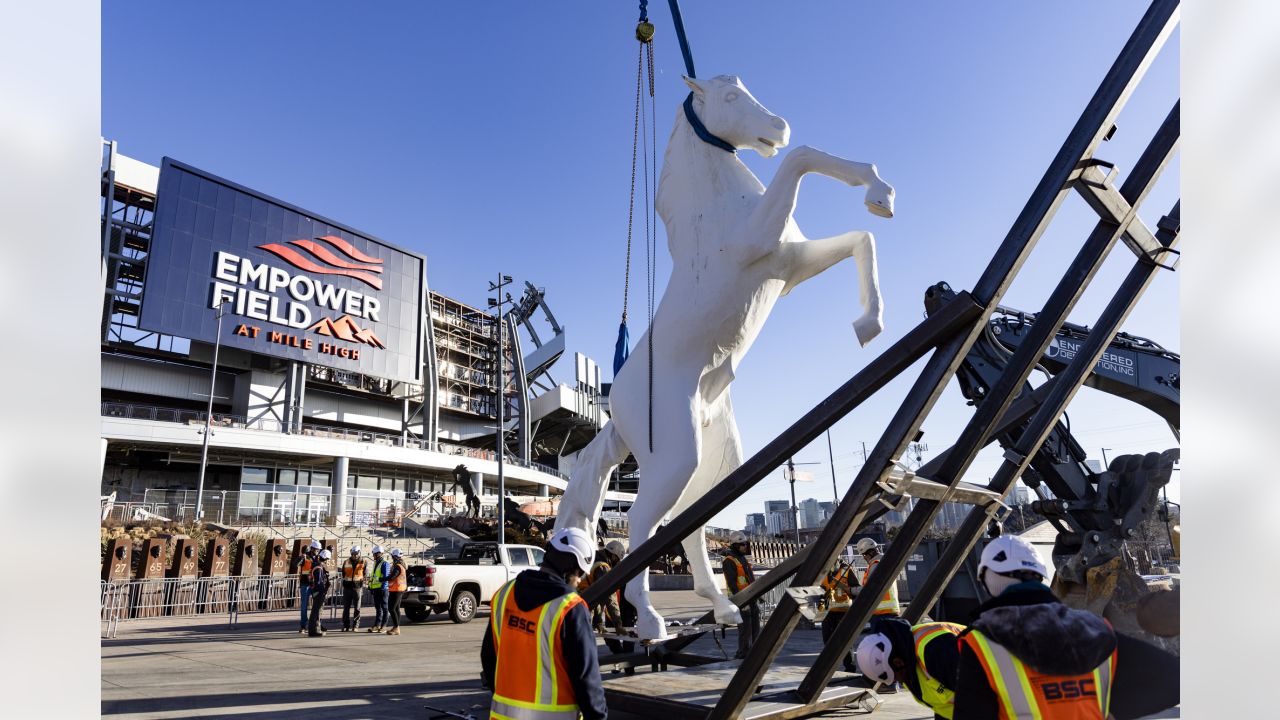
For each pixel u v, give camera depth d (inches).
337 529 1462.8
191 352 1814.7
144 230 1863.9
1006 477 132.5
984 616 76.9
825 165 175.8
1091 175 111.5
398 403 2460.6
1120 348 330.0
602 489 234.2
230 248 1766.7
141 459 1740.9
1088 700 72.1
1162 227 119.6
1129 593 271.6
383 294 2094.0
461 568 627.5
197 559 787.4
